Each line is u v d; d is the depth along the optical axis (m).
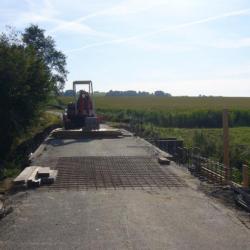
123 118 48.34
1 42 24.06
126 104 94.06
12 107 23.61
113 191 14.91
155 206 13.02
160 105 87.25
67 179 16.72
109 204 13.27
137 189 15.19
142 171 18.11
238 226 11.19
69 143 27.33
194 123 52.41
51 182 16.06
